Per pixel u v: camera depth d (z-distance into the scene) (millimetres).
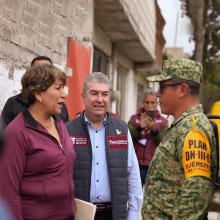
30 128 2008
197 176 1807
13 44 3361
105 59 7207
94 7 5176
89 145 2594
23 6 3512
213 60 10078
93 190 2555
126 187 2602
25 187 1983
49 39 4203
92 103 2555
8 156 1931
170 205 1949
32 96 2082
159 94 2219
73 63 4867
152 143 4531
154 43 9125
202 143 1868
